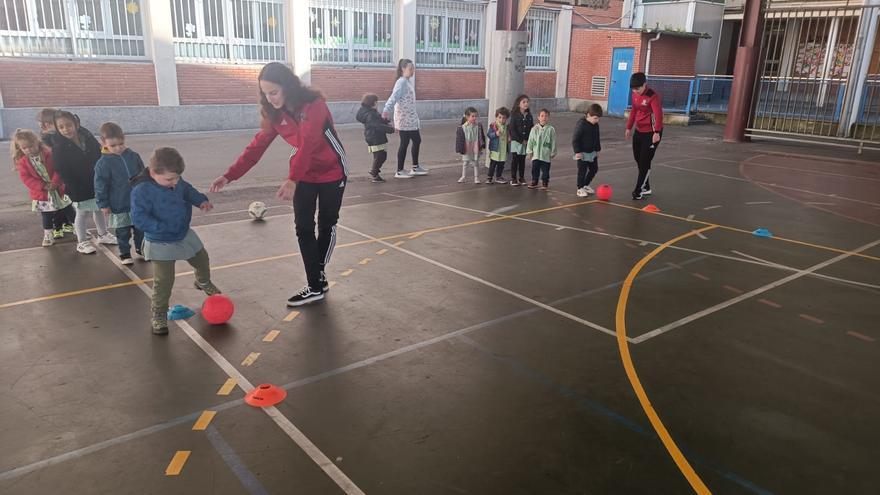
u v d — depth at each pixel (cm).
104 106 1394
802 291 512
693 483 271
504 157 945
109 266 542
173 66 1466
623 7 2419
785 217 774
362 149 1324
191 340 402
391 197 848
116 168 520
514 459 286
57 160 539
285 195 397
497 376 363
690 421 320
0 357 373
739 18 2341
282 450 289
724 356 394
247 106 1599
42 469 272
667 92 2178
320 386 348
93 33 1367
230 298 473
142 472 271
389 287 502
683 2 2239
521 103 916
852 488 270
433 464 281
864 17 1477
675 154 1332
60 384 344
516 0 1044
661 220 744
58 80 1331
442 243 629
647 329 432
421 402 333
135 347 390
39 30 1305
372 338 409
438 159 1225
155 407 323
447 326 430
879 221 765
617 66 2188
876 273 562
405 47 1855
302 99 406
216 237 634
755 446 300
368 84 1819
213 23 1527
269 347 394
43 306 452
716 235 681
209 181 957
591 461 286
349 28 1753
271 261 561
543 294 495
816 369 379
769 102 1920
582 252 607
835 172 1130
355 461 282
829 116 1688
